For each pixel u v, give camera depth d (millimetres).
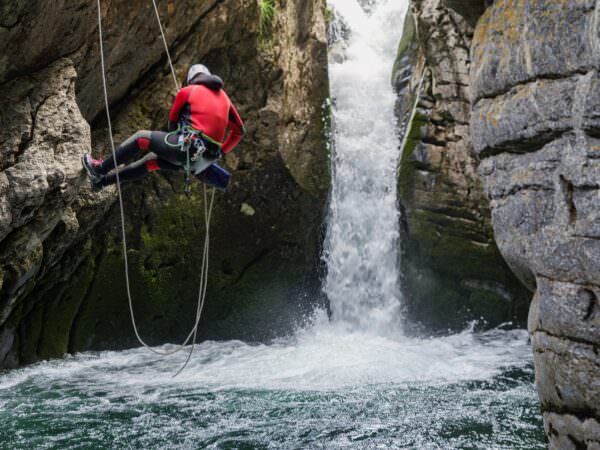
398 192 13195
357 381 9016
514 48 4754
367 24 15977
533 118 4594
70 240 9516
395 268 13516
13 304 9164
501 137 4910
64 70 8211
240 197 11836
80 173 8078
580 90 4227
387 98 14469
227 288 12180
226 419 7332
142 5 8953
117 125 10039
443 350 11234
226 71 11055
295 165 12062
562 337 4441
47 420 7336
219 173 6344
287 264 12594
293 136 12031
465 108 12484
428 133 12828
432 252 12992
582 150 4246
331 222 13219
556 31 4367
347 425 7113
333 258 13219
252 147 11672
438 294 13164
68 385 8906
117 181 6137
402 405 7820
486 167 5203
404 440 6645
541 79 4523
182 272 11727
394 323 13344
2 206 7547
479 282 12867
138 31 9188
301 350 11164
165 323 11828
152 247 11328
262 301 12508
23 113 7770
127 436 6816
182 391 8539
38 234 8352
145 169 6320
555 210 4504
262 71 11336
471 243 12680
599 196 4156
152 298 11547
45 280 10047
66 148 8023
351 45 15477
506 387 8656
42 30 7777
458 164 12633
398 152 13969
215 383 8977
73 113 8156
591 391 4266
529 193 4727
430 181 12859
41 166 7754
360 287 13359
